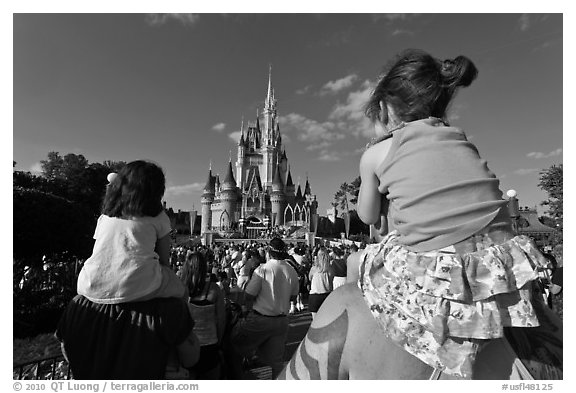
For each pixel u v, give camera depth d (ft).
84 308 7.91
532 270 4.52
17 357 28.63
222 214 348.18
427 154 4.99
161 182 9.02
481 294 4.40
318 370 5.29
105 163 191.42
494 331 4.34
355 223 254.47
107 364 7.63
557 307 21.22
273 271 18.37
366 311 5.20
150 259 8.17
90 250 73.61
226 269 59.36
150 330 7.79
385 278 5.04
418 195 4.84
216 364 15.56
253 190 370.73
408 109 5.72
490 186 4.88
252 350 18.22
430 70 5.77
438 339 4.45
